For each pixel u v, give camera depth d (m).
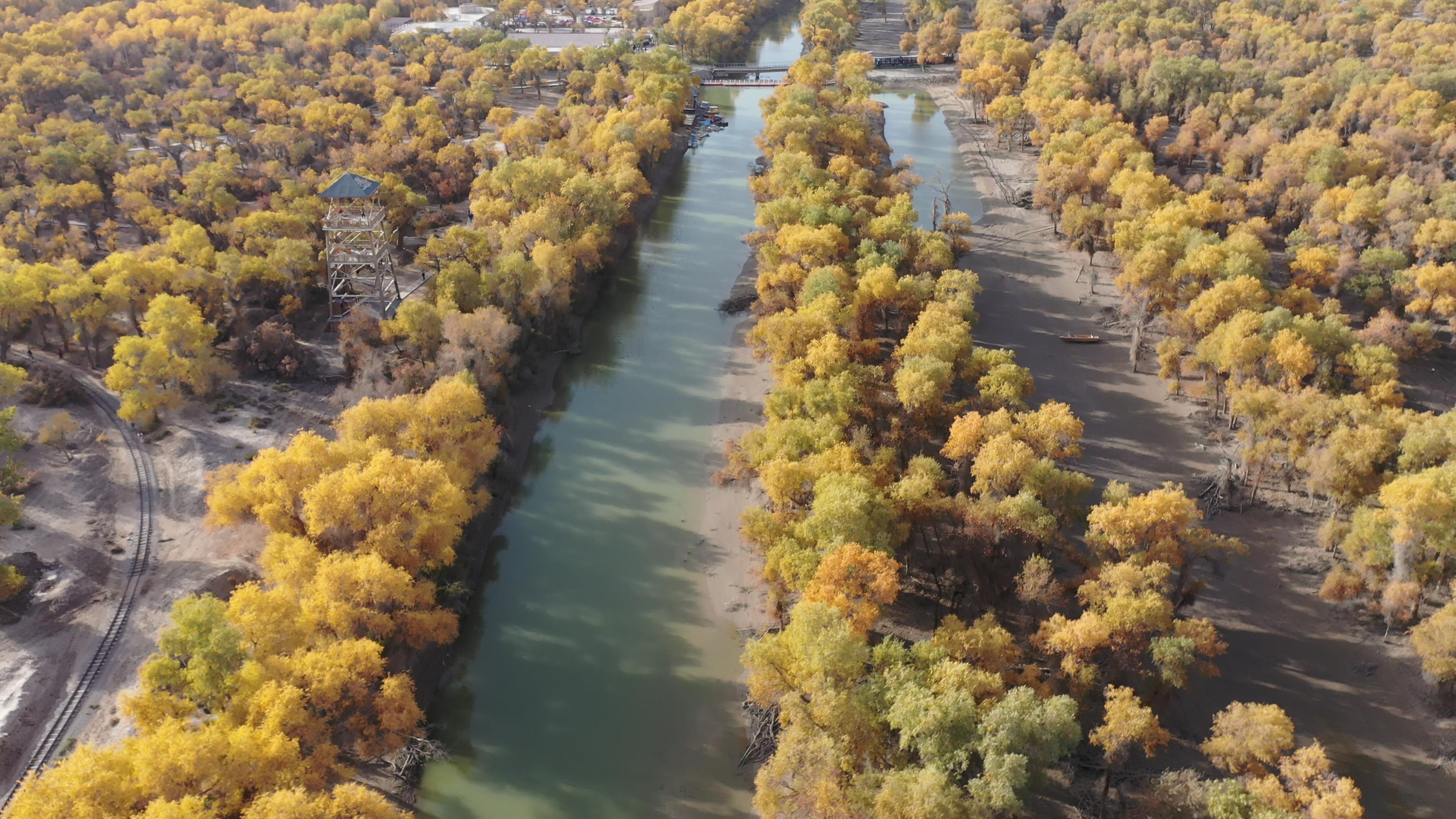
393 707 96.81
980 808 83.81
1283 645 117.69
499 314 162.75
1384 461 136.88
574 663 120.25
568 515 146.50
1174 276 178.88
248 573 122.44
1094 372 178.62
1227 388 158.12
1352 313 190.38
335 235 187.38
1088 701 107.19
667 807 102.00
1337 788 85.25
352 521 114.00
